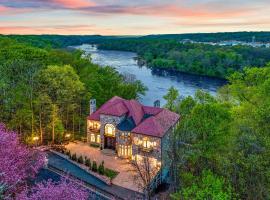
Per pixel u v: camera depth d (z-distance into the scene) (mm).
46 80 62094
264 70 46531
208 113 43438
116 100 60844
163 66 193500
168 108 70500
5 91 58000
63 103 64188
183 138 40656
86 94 71375
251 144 33031
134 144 52469
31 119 57531
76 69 94562
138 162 51969
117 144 54688
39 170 41469
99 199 38375
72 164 50375
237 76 49812
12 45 109000
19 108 57094
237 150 34031
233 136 36750
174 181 38375
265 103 39250
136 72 175625
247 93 47125
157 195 44031
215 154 38625
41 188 23594
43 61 87812
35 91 60375
